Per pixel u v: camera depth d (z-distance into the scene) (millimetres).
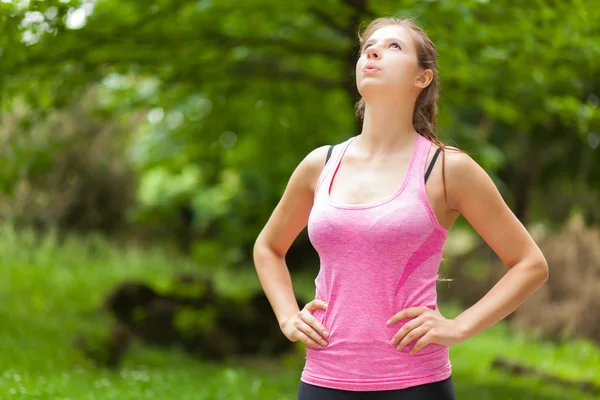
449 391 3891
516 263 3994
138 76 14680
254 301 16562
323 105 16781
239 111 16484
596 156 21172
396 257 3777
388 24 4199
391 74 3980
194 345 15656
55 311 17078
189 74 14320
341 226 3834
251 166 19047
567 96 13070
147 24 12828
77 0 11086
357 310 3811
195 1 12438
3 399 7746
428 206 3814
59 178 25047
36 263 22172
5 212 25266
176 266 26406
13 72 12336
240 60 14344
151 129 22547
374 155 4035
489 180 3947
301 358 16406
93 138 25172
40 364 11203
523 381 15297
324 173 4129
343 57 13617
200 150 18359
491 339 21234
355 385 3787
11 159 13852
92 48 12898
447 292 26375
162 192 30484
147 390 9953
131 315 16078
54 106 13609
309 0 12328
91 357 12266
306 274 30938
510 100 13633
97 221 27078
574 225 23766
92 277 21578
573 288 22266
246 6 12406
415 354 3779
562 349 20750
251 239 28750
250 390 11344
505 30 10727
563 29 10648
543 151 24891
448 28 10695
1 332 13180
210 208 30234
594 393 15109
